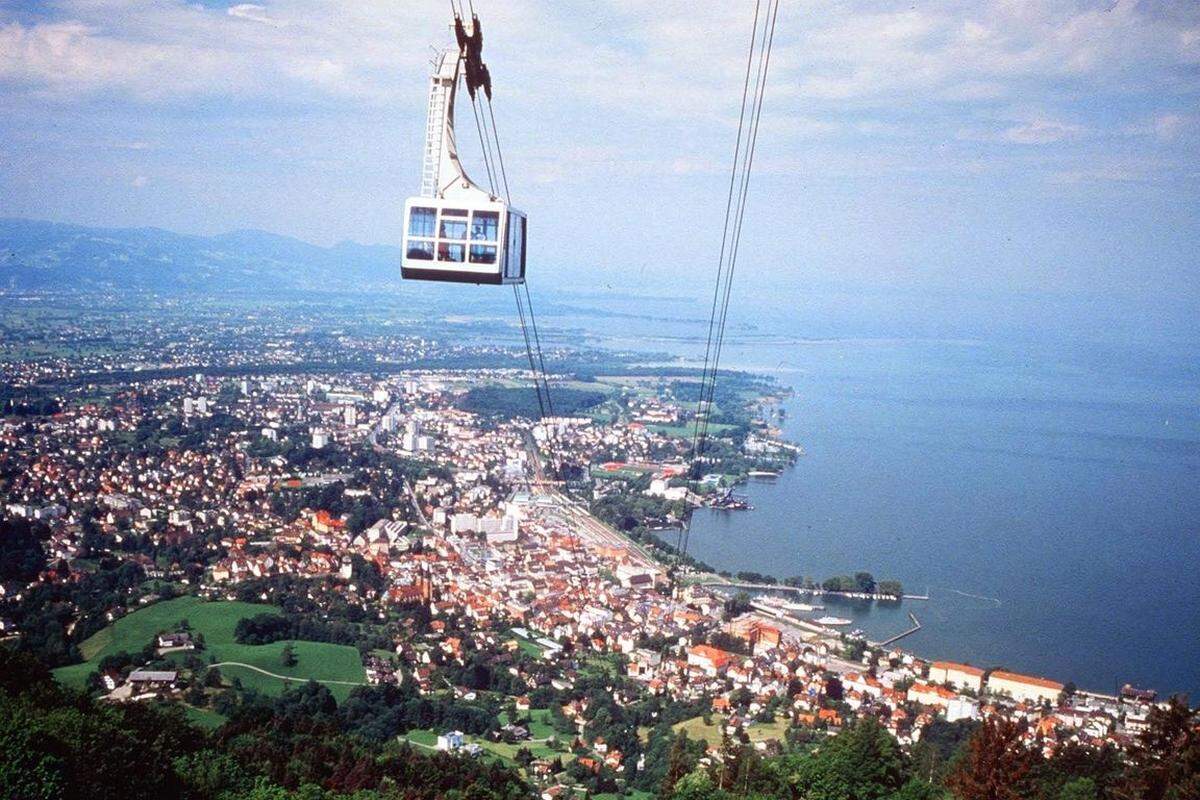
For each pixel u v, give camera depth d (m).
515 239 58.09
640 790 115.25
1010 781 74.69
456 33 55.66
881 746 86.81
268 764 95.50
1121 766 89.75
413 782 103.06
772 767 94.06
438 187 54.88
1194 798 70.81
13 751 64.62
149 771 75.44
